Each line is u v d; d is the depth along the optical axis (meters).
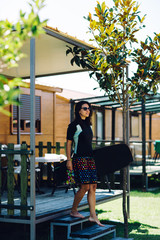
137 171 11.15
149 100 11.48
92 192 4.72
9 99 1.61
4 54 1.89
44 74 7.89
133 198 8.96
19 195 6.09
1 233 5.08
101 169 4.92
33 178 4.17
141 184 11.41
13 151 4.33
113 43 4.87
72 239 4.36
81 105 4.62
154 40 4.86
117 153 5.01
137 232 5.48
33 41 4.19
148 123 20.16
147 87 5.01
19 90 1.63
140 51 4.92
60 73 7.62
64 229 5.65
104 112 15.63
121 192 6.44
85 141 4.58
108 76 4.81
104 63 4.73
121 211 7.23
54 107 11.84
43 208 4.82
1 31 1.95
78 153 4.56
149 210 7.32
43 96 11.27
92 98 11.09
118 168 4.97
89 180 4.55
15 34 1.90
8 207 4.35
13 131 9.53
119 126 17.30
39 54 6.07
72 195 6.12
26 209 4.19
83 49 5.11
